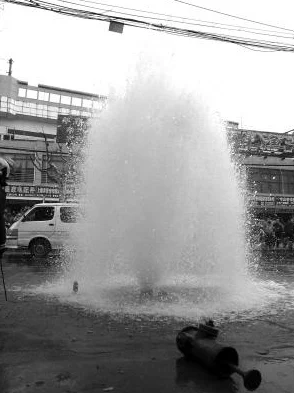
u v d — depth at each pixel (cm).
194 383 325
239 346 417
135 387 315
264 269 1117
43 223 1279
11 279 827
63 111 3275
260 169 2356
